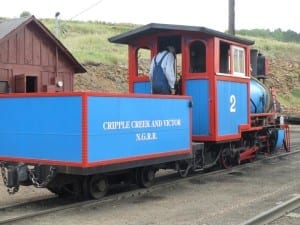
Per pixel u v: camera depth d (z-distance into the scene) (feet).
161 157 33.04
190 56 40.27
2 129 31.96
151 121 32.19
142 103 31.48
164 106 33.37
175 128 34.37
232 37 41.55
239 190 34.58
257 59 55.11
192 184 36.99
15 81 64.28
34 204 30.76
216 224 25.16
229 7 72.90
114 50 124.16
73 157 28.14
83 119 27.58
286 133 58.23
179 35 40.52
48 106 29.37
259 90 50.49
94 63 103.30
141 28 40.93
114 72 102.27
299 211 27.81
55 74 69.77
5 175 30.89
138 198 31.94
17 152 31.17
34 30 66.95
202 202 30.66
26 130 30.60
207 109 39.14
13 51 64.34
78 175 30.53
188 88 40.04
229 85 41.42
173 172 42.50
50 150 29.32
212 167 43.60
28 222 25.93
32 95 30.14
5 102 31.73
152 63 39.55
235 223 25.31
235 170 43.60
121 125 29.86
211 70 38.93
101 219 26.53
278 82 148.05
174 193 33.58
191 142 36.01
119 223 25.70
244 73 44.45
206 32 38.22
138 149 31.14
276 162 49.62
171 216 27.04
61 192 32.65
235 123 42.39
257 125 49.75
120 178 33.40
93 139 28.04
